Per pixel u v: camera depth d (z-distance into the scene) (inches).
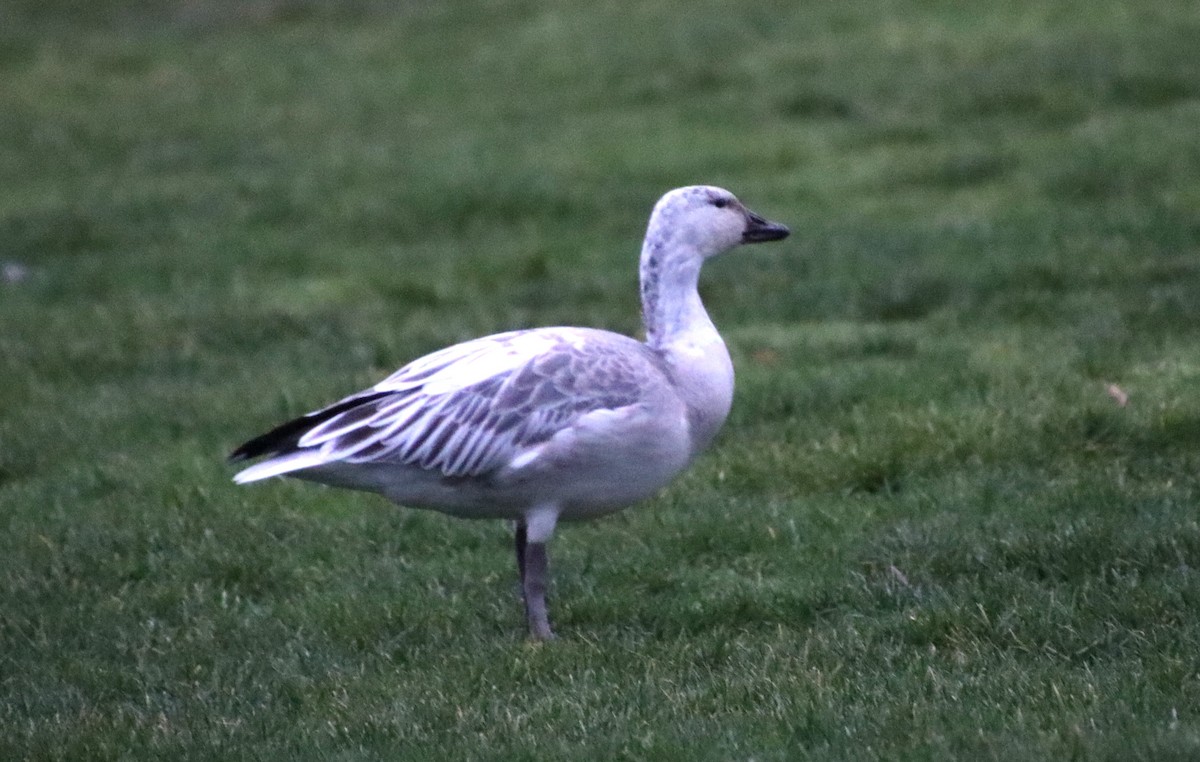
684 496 460.4
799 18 1219.2
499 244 814.5
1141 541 390.6
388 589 410.9
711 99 1050.7
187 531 452.1
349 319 687.1
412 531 449.1
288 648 372.2
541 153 974.4
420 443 351.9
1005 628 350.0
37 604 406.0
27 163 1054.4
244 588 417.7
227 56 1354.6
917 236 736.3
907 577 390.0
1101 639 341.4
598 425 349.7
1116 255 664.4
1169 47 1016.2
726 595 387.2
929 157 871.7
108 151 1074.7
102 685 355.6
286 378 595.2
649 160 933.2
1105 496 428.1
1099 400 488.4
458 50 1284.4
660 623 378.6
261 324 676.1
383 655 365.1
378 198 896.3
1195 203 745.6
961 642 347.9
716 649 353.7
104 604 405.7
